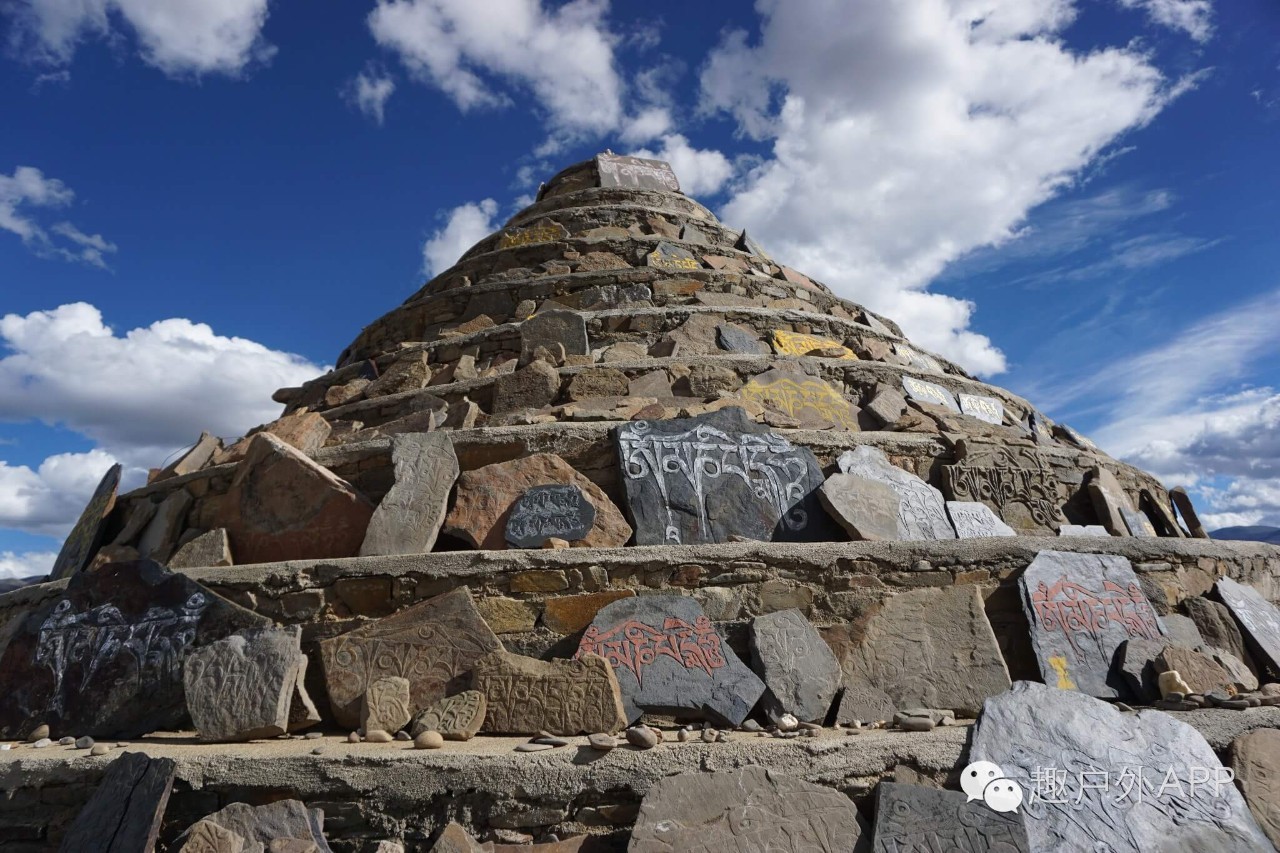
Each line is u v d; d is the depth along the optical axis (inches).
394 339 572.4
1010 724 209.6
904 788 187.8
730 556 269.4
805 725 222.5
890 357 511.2
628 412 374.9
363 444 350.6
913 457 370.0
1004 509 358.3
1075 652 254.8
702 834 178.2
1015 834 181.6
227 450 430.6
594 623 247.8
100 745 232.1
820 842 179.5
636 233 630.5
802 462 333.7
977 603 255.9
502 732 221.3
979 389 506.3
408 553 292.0
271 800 199.3
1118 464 437.7
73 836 194.2
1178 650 254.1
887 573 271.0
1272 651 273.9
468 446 340.5
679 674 235.6
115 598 278.8
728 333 471.8
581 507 304.5
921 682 237.9
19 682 271.1
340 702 240.1
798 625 250.5
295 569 277.1
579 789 191.9
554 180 779.4
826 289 644.1
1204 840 187.6
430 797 194.5
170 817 200.1
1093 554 281.3
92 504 442.0
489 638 242.4
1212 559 306.8
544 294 543.2
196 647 259.6
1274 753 209.6
